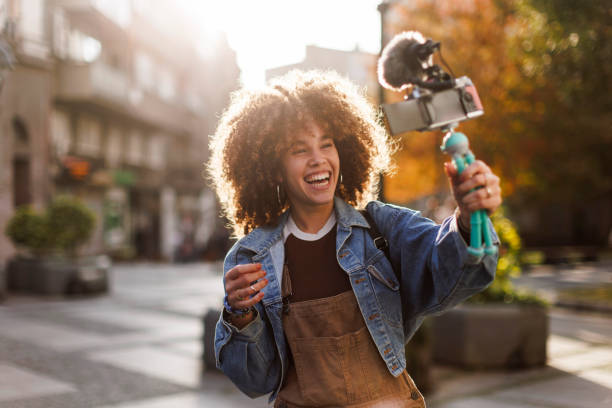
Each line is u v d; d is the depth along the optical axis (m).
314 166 1.81
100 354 7.27
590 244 33.41
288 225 1.92
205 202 37.12
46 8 20.53
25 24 17.64
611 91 10.58
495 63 16.47
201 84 38.03
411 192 20.75
